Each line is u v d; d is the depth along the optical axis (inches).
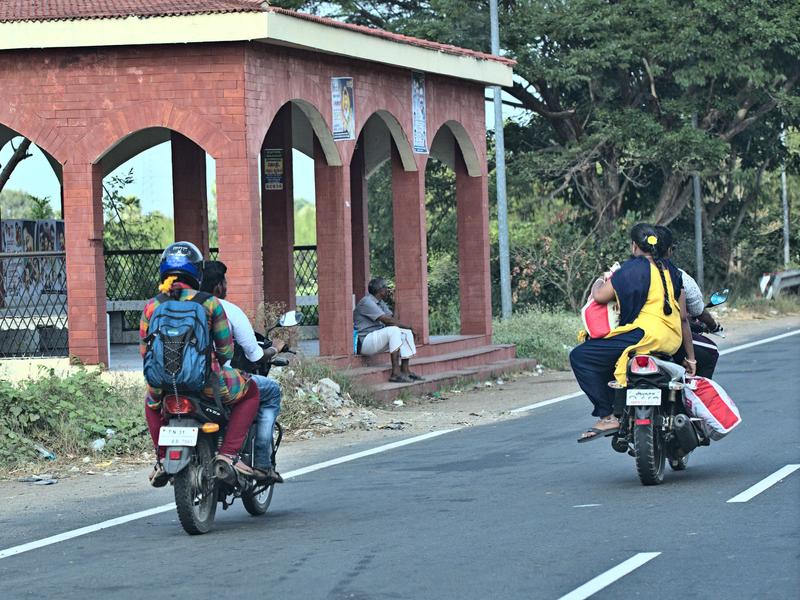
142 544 571.2
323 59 1148.5
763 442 811.4
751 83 2247.8
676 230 2667.3
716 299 703.7
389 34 1214.3
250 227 1037.2
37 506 698.8
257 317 1039.0
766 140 2586.1
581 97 2428.6
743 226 2792.8
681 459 708.0
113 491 742.5
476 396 1232.2
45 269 1119.0
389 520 602.5
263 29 1013.2
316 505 663.1
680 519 567.8
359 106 1206.3
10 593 485.1
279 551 538.9
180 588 479.2
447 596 448.1
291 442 931.3
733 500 608.1
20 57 1055.0
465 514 609.0
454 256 2486.5
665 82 2400.3
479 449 856.9
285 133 1353.3
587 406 1098.1
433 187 2498.8
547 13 2174.0
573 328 1723.7
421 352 1322.6
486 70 1422.2
